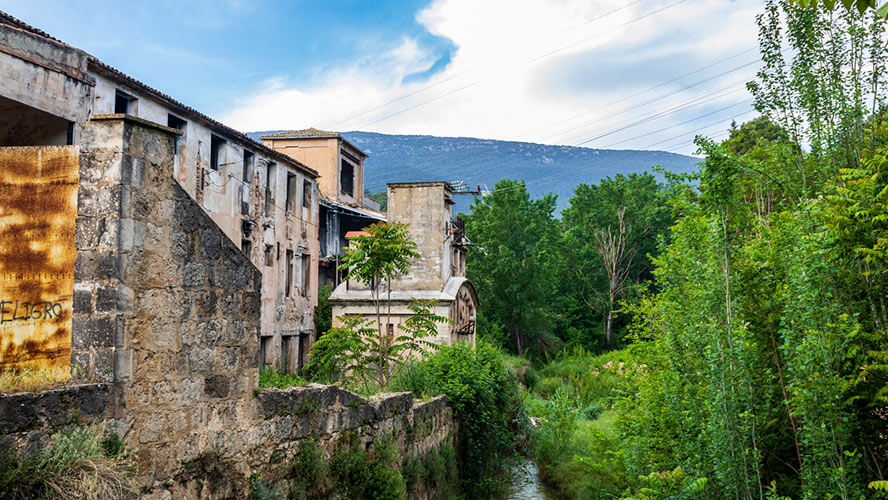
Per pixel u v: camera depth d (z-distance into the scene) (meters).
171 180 7.40
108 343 6.62
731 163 10.72
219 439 7.90
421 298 28.05
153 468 6.95
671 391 11.38
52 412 5.93
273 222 25.67
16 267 6.95
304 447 9.54
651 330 13.11
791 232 10.35
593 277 55.53
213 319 7.91
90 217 6.83
